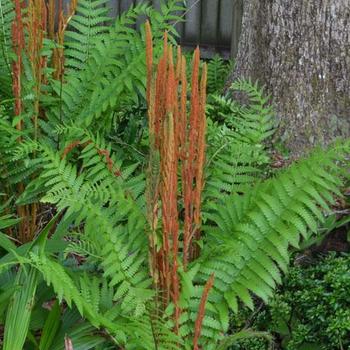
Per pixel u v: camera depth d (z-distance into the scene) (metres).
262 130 4.15
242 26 5.27
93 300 3.19
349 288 3.61
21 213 4.18
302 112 4.76
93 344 3.16
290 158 4.72
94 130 4.39
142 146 4.71
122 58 4.88
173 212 3.00
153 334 2.99
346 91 4.70
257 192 3.53
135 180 3.67
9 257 3.56
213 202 3.57
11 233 4.22
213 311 3.22
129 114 4.93
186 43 7.96
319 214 3.31
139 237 3.38
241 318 3.80
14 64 4.04
